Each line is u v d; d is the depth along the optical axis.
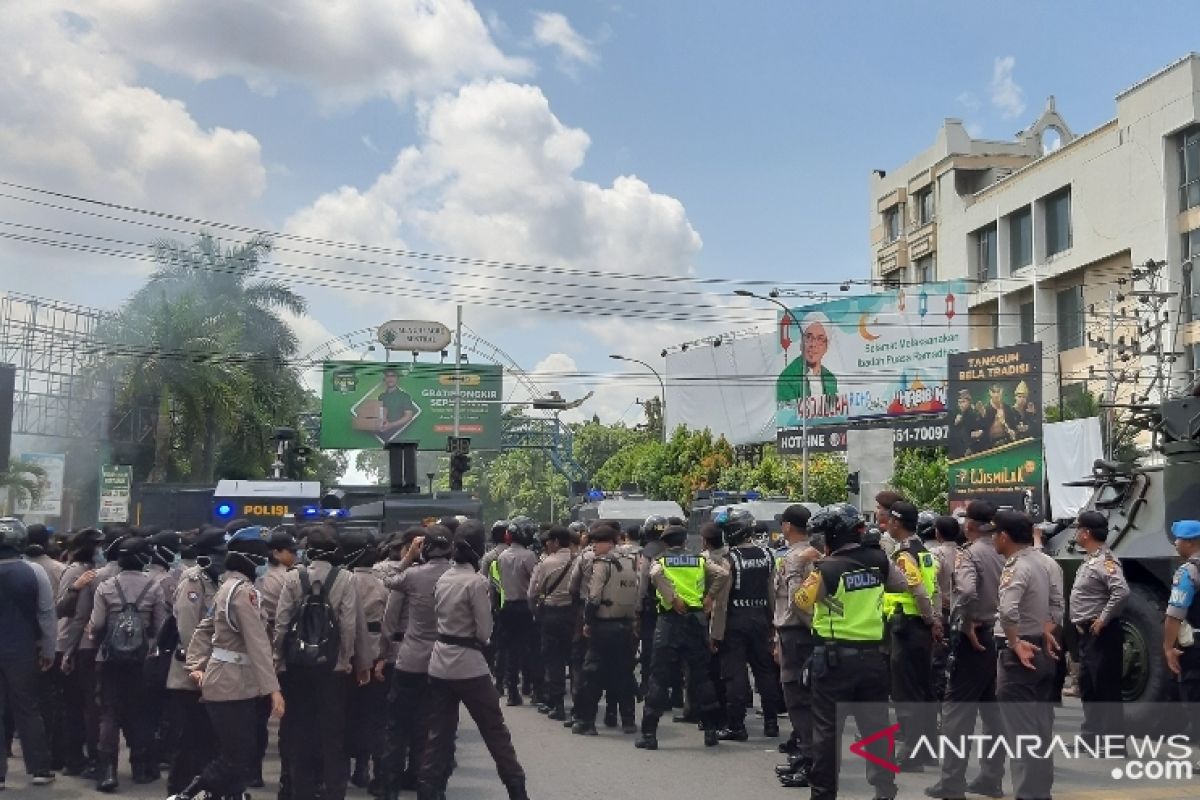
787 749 9.67
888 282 43.94
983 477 33.78
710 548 10.88
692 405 55.31
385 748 8.49
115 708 8.81
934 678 10.05
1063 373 39.88
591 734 11.26
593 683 11.17
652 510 25.14
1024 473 32.59
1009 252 44.09
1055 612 7.48
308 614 7.68
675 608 10.34
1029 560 7.44
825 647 7.49
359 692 8.83
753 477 43.62
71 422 40.41
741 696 10.74
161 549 9.21
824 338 47.16
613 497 28.89
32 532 10.25
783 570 8.89
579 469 53.59
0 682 8.75
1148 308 33.66
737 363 52.91
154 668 8.74
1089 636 9.66
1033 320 42.41
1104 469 11.29
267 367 44.78
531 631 13.20
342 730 7.83
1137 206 37.22
